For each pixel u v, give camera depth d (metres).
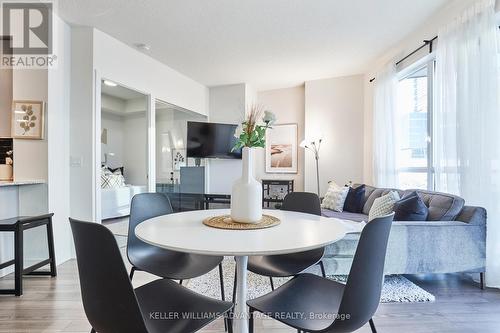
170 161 4.95
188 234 1.25
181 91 4.95
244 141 1.52
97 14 3.00
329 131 5.21
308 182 5.37
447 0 2.78
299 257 1.80
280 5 2.84
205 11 2.94
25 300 2.22
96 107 3.29
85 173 3.24
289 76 5.11
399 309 2.10
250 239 1.17
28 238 2.95
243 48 3.88
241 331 1.40
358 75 5.00
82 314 2.01
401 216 2.57
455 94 2.75
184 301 1.24
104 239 0.89
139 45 3.77
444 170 2.87
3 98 2.98
